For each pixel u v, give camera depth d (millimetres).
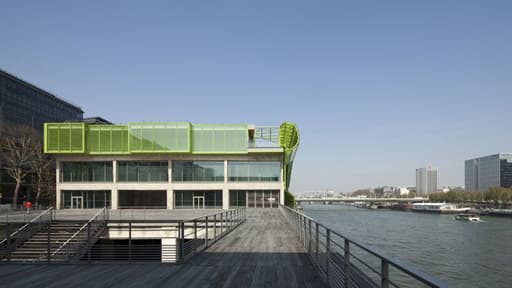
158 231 21891
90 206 48688
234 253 11859
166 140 48531
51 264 10070
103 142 48938
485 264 33219
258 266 9750
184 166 49594
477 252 39031
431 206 119062
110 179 49031
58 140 48250
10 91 79250
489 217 95125
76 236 18609
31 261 10273
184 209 47656
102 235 21078
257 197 49781
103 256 20172
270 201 49719
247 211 41125
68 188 48562
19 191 67812
